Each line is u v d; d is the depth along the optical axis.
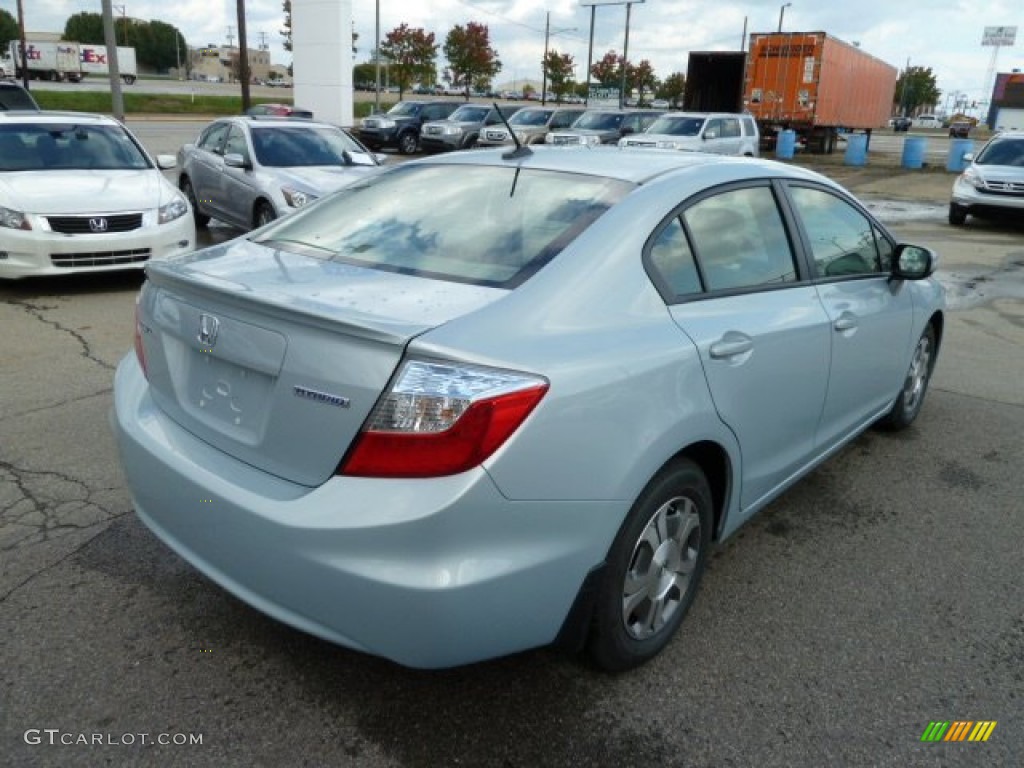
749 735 2.51
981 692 2.74
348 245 2.95
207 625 2.93
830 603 3.23
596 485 2.31
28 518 3.61
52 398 5.04
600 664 2.64
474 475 2.08
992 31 93.69
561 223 2.73
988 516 4.01
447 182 3.23
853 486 4.31
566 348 2.31
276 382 2.29
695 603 3.19
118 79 21.70
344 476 2.16
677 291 2.77
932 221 16.52
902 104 115.88
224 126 11.55
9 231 7.39
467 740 2.45
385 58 59.94
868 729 2.55
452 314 2.28
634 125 24.70
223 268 2.74
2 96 16.28
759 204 3.34
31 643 2.80
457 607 2.11
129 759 2.33
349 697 2.61
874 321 3.93
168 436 2.63
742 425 2.94
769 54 31.16
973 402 5.69
